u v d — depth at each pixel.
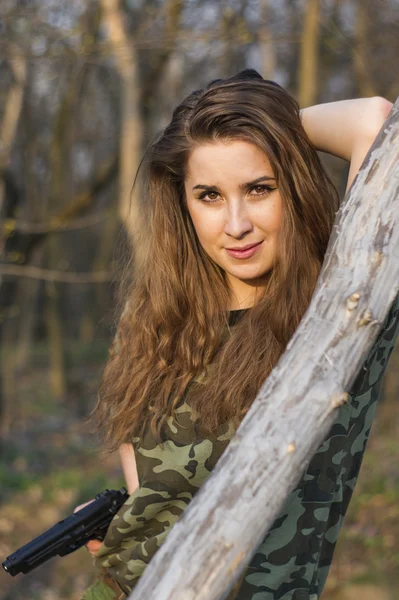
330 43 8.80
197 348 1.66
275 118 1.52
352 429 1.54
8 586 5.60
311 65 7.95
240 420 1.55
